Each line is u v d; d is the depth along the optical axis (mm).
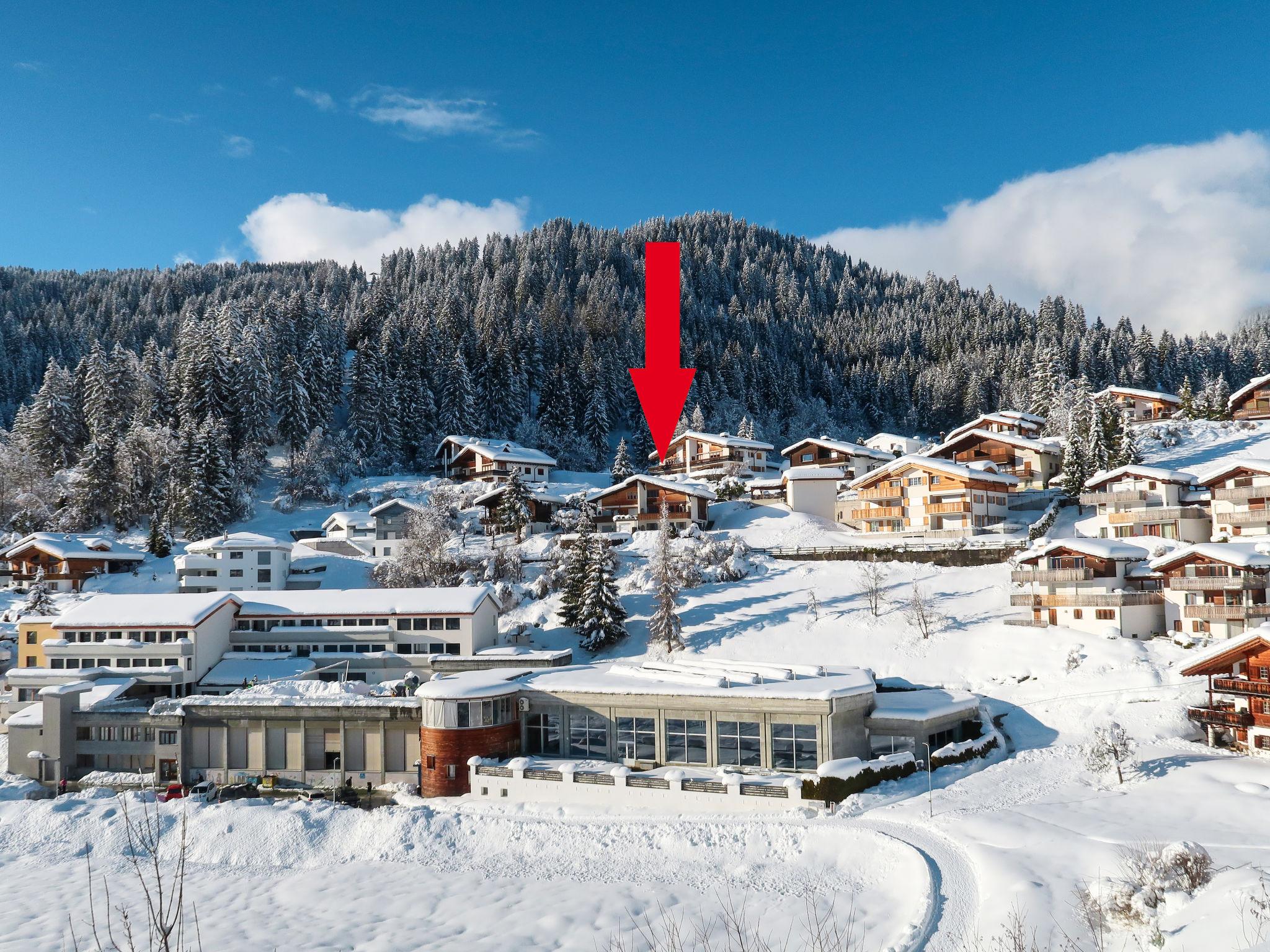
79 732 54656
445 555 84625
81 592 85562
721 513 100625
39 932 30266
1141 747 41688
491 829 38094
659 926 27688
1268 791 33062
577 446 149750
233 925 30250
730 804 39594
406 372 147000
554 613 72812
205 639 64625
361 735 51688
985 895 26188
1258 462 66438
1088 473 90062
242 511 112812
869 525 91625
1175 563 56000
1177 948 17875
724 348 199875
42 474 114562
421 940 27984
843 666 58156
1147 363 177000
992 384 188375
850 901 28234
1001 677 53625
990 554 72688
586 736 47844
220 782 52438
